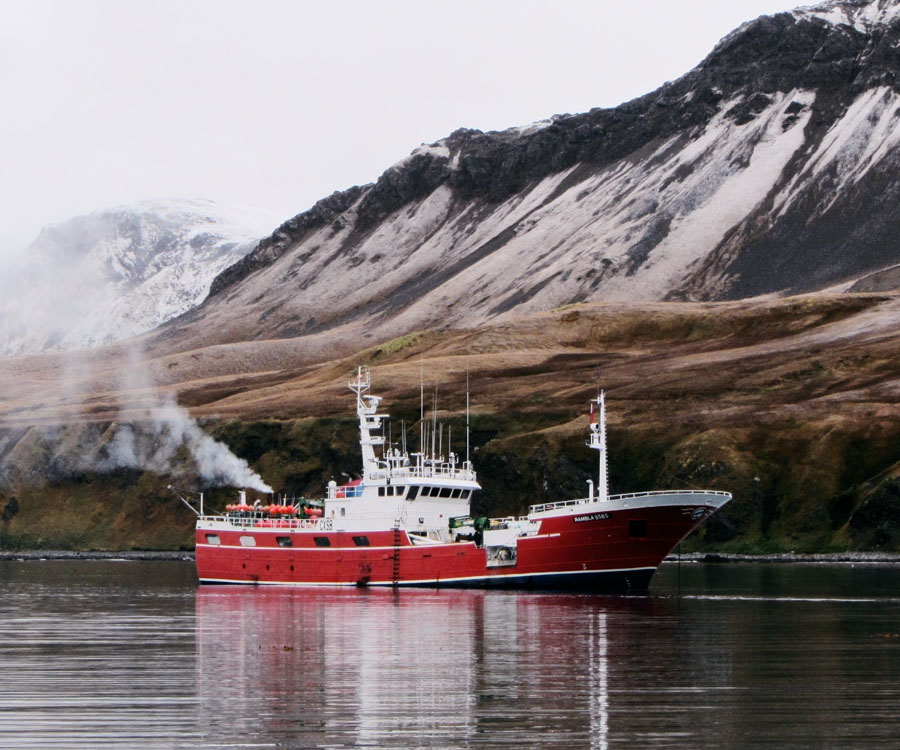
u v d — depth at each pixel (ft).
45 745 215.72
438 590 496.64
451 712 240.12
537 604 438.81
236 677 279.08
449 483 517.96
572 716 236.63
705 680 274.36
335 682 272.10
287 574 527.40
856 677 277.85
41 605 458.91
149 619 400.06
